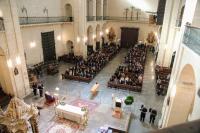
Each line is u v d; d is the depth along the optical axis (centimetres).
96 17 2878
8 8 1162
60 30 2389
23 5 1716
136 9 3161
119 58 2561
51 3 2133
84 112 1064
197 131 73
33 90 1420
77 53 2452
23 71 1358
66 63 2280
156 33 3094
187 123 78
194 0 739
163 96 1455
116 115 1148
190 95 822
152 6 3056
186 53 757
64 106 1118
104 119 1132
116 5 3253
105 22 3250
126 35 3344
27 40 1830
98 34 3064
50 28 2170
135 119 1148
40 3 1945
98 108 1247
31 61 1931
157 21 2011
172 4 1808
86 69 1827
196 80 579
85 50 2462
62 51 2508
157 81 1588
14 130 743
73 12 2294
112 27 3403
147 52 2959
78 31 2345
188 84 807
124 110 1238
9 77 1268
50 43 2217
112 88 1563
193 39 657
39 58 2055
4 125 779
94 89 1417
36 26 1927
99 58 2242
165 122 948
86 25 2392
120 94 1457
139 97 1423
